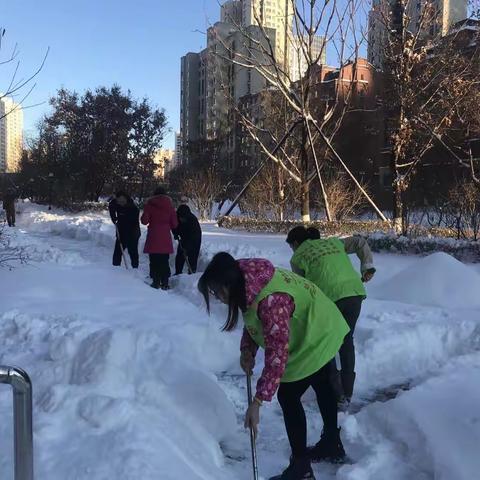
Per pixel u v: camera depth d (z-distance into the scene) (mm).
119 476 2707
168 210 8984
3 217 24109
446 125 17031
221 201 32438
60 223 21469
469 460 3078
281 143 20641
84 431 3203
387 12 17703
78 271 9180
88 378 3881
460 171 22562
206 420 3781
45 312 6305
